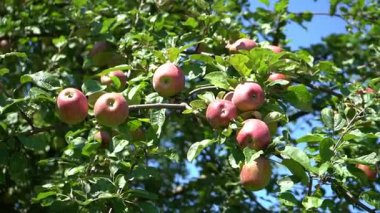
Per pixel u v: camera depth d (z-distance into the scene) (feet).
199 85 5.76
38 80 5.28
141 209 4.98
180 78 5.41
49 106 6.41
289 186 4.71
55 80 5.33
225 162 8.56
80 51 8.32
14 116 6.30
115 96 5.14
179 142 9.05
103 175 5.22
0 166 6.16
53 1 8.34
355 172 4.86
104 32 6.81
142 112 5.83
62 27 8.05
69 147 5.39
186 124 8.14
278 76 5.72
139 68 6.05
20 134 5.56
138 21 7.53
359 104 5.40
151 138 5.27
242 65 5.17
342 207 6.75
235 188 8.38
